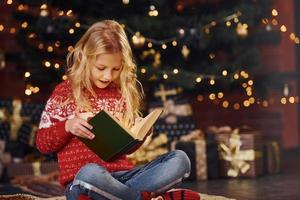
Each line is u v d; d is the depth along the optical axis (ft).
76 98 7.80
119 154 7.36
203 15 16.55
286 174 15.72
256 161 14.98
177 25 16.35
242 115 22.18
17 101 16.25
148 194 7.49
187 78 15.98
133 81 8.15
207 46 16.89
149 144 15.07
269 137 22.50
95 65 7.68
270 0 17.95
